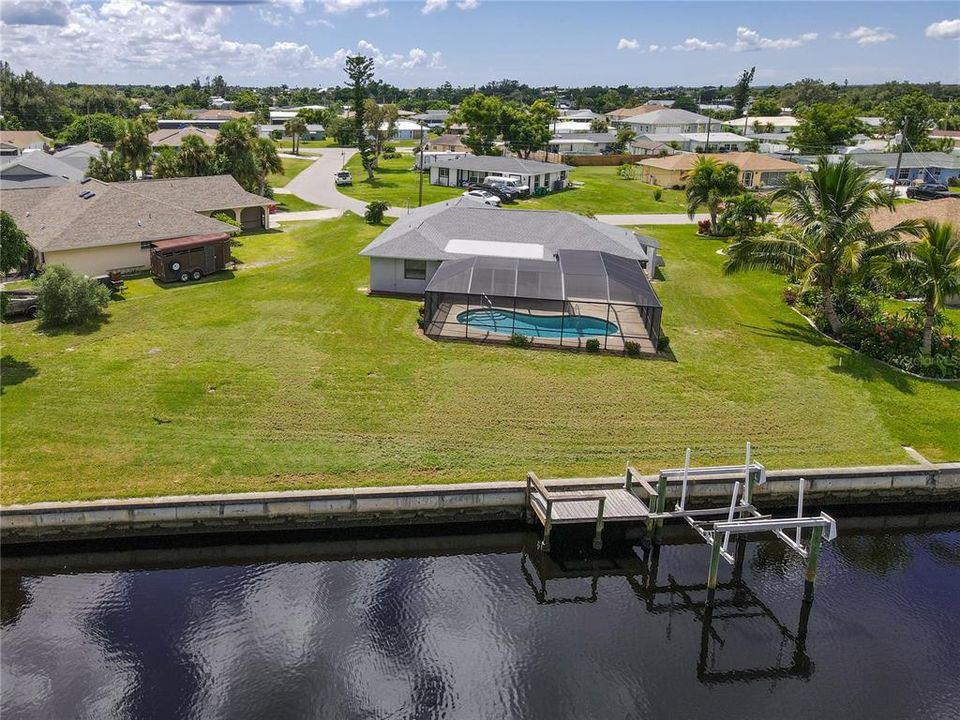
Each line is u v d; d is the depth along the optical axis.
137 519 19.58
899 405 27.22
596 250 39.59
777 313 38.72
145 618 17.17
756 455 23.59
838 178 32.34
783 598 18.81
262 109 187.00
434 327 34.31
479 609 18.02
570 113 193.75
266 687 14.98
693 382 28.88
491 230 43.69
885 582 19.56
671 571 19.95
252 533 20.20
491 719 14.36
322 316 35.62
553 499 19.44
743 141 121.88
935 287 28.91
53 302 32.94
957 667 16.27
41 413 24.41
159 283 41.62
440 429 24.44
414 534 20.97
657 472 22.36
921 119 127.19
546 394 27.34
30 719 13.96
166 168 65.69
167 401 25.64
